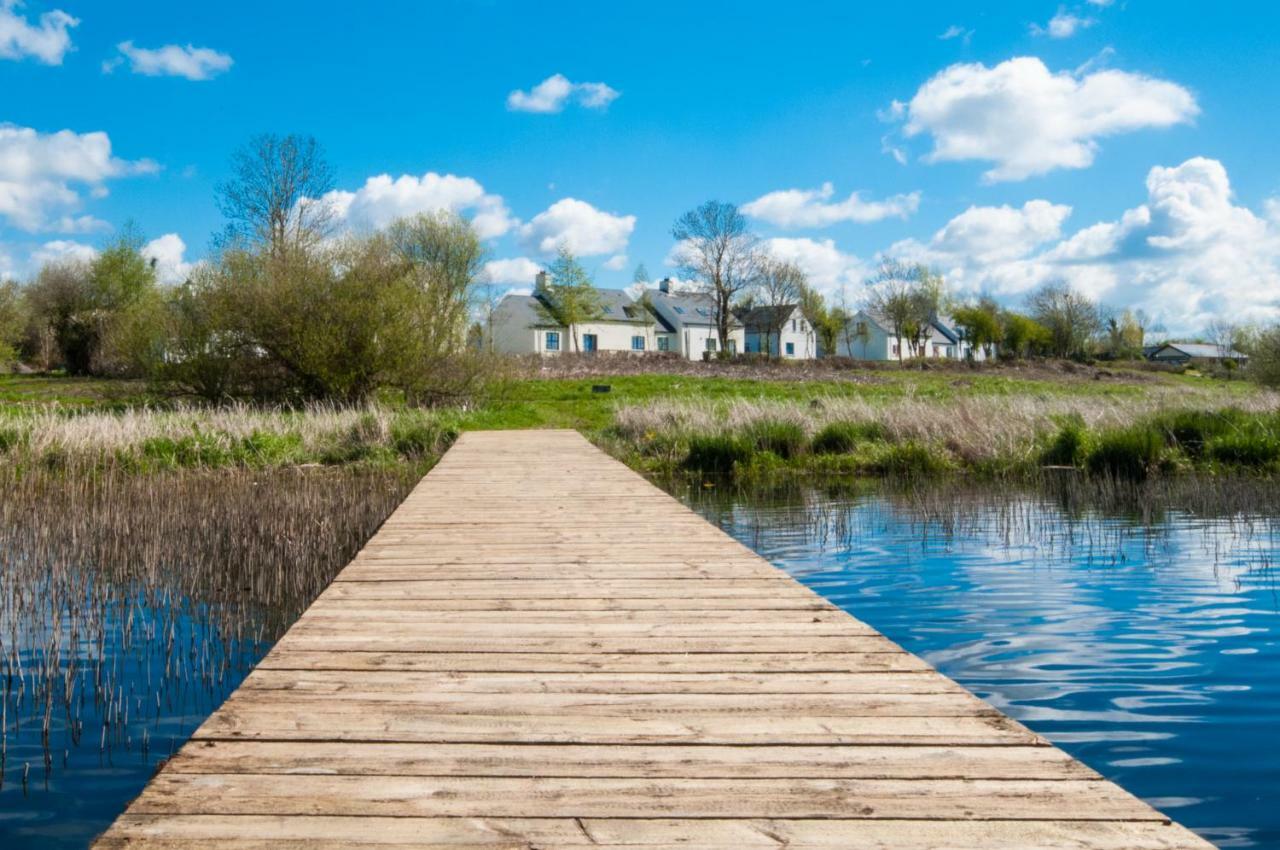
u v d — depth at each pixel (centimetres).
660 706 293
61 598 606
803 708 291
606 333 5853
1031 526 897
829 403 1847
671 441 1627
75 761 345
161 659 477
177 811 213
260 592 632
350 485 1214
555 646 365
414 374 2189
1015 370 4722
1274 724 370
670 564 539
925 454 1439
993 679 433
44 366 4391
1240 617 542
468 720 279
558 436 1778
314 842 199
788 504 1095
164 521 895
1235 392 2538
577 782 233
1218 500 1054
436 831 204
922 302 6406
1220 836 281
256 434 1519
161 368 2162
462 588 475
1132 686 420
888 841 200
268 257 2172
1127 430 1408
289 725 273
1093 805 218
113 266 4091
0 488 1111
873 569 695
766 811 216
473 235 4309
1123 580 647
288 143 3331
